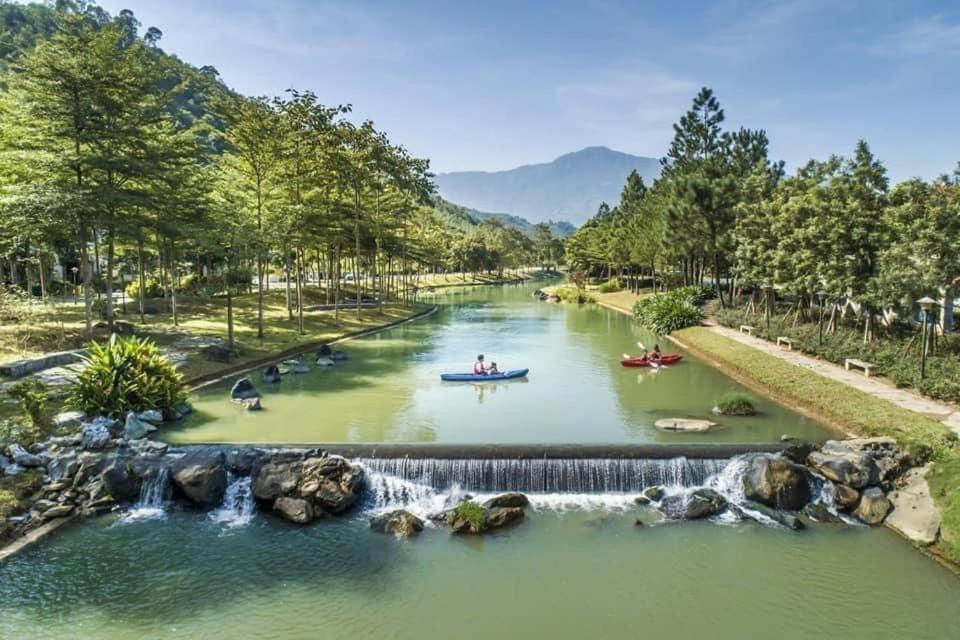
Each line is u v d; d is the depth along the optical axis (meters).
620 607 14.41
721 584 15.25
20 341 31.33
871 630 13.48
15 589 14.97
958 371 25.50
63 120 33.12
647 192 91.50
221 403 28.94
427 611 14.27
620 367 38.84
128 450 20.77
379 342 49.72
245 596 14.80
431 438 23.88
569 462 20.27
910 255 27.56
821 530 17.66
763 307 52.66
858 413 24.02
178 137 42.75
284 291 71.25
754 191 52.25
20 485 18.50
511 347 47.16
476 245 148.62
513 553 16.69
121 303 53.72
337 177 55.66
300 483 18.98
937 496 17.39
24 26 130.88
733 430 24.66
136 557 16.42
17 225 32.72
